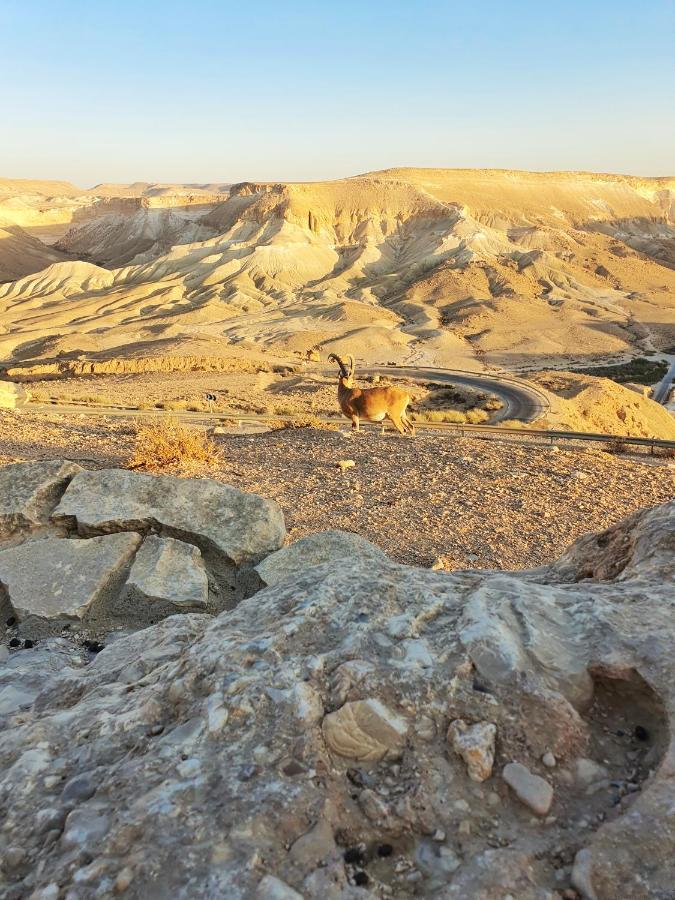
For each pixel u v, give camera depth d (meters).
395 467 16.33
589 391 54.12
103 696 3.38
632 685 2.89
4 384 38.09
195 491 7.73
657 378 100.12
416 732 2.66
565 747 2.63
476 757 2.53
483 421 40.31
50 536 7.20
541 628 3.15
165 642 4.16
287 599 3.67
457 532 11.41
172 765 2.57
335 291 191.50
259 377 60.91
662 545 4.03
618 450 25.55
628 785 2.52
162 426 17.48
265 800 2.39
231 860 2.16
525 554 10.42
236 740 2.66
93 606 6.08
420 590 3.59
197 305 173.38
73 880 2.14
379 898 2.12
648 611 3.29
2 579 6.22
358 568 3.93
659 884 2.10
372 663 2.97
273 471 15.65
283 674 2.91
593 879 2.12
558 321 148.25
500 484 14.77
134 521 7.17
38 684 4.12
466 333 138.00
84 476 7.82
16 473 7.90
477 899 2.07
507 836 2.33
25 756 2.84
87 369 65.00
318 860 2.21
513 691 2.79
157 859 2.17
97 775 2.67
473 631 3.06
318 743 2.61
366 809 2.40
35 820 2.48
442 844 2.31
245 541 7.17
